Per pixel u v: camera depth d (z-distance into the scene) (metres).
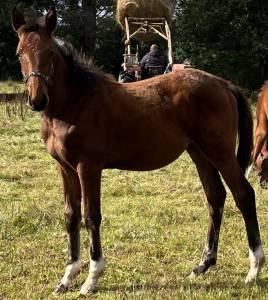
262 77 21.64
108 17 29.52
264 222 6.79
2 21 24.62
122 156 4.94
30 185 8.58
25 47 4.46
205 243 5.69
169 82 5.11
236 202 5.11
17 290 4.87
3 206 7.31
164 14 15.23
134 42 24.55
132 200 7.82
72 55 4.78
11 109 15.17
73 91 4.71
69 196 4.95
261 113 7.45
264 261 5.09
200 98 5.02
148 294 4.67
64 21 28.06
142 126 4.91
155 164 5.11
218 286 4.95
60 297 4.69
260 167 7.54
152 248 5.93
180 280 5.10
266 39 20.56
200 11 20.86
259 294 4.71
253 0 20.41
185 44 21.72
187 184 8.73
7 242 6.10
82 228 6.54
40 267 5.40
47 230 6.51
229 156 5.07
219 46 21.09
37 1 26.31
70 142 4.66
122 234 6.33
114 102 4.85
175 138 5.05
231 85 5.29
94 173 4.74
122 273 5.25
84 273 5.29
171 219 6.95
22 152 10.81
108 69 30.94
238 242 6.14
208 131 5.02
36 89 4.38
